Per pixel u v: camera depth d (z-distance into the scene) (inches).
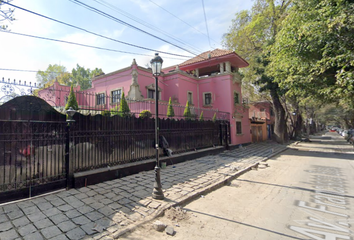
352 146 804.0
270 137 1105.4
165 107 549.6
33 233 131.2
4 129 180.1
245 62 722.8
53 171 210.8
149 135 331.6
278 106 862.5
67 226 141.6
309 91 420.8
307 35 326.3
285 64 398.3
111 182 248.8
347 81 284.5
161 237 135.6
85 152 238.5
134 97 502.0
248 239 133.3
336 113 1466.5
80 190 216.8
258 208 188.5
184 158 405.1
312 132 1950.1
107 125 265.9
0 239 122.4
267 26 727.1
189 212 178.1
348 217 168.1
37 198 191.8
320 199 212.7
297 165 417.4
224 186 262.5
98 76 626.5
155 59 210.8
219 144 559.8
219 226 152.3
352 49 285.9
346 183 276.5
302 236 136.9
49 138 209.0
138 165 299.7
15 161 185.2
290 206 193.2
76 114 232.7
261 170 363.6
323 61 317.7
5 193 178.2
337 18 270.1
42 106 207.2
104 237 130.8
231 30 855.1
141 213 165.8
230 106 653.9
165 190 224.7
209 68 768.9
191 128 446.0
